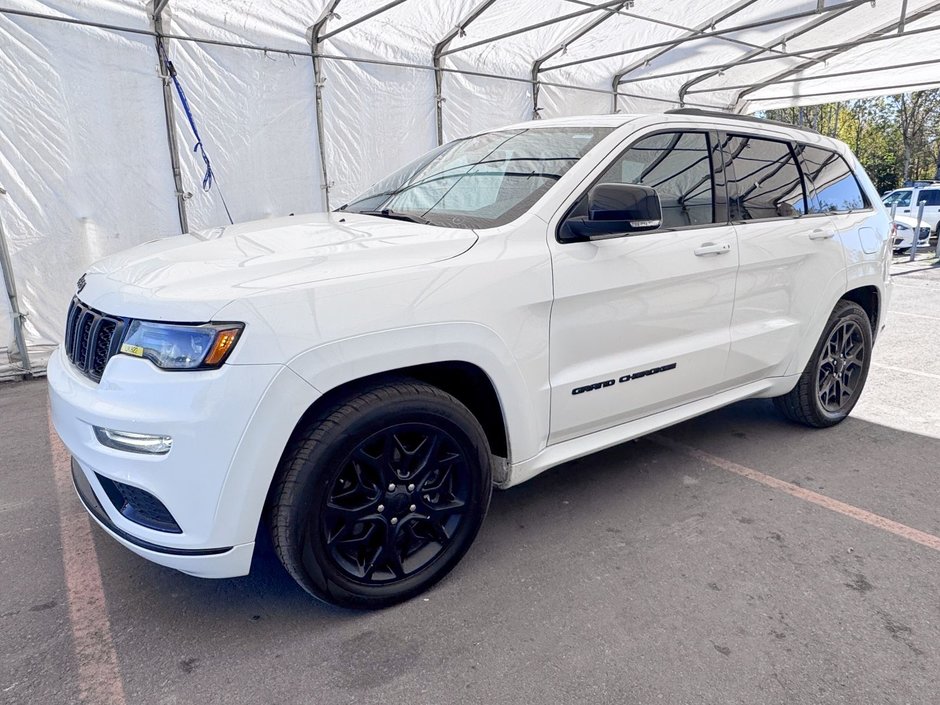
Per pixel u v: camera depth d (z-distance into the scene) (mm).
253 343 1842
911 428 4086
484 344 2258
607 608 2305
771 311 3375
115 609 2320
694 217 3016
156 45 5941
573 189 2578
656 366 2848
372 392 2084
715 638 2152
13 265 5523
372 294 2033
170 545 1938
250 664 2041
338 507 2094
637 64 9641
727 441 3850
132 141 5980
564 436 2678
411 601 2344
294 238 2383
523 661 2045
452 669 2012
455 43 8070
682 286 2881
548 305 2428
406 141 7910
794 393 3840
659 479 3340
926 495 3172
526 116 9156
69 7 5469
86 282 2398
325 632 2189
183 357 1832
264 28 6590
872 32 9156
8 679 1976
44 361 5711
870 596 2379
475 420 2338
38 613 2297
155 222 6242
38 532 2863
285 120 6902
